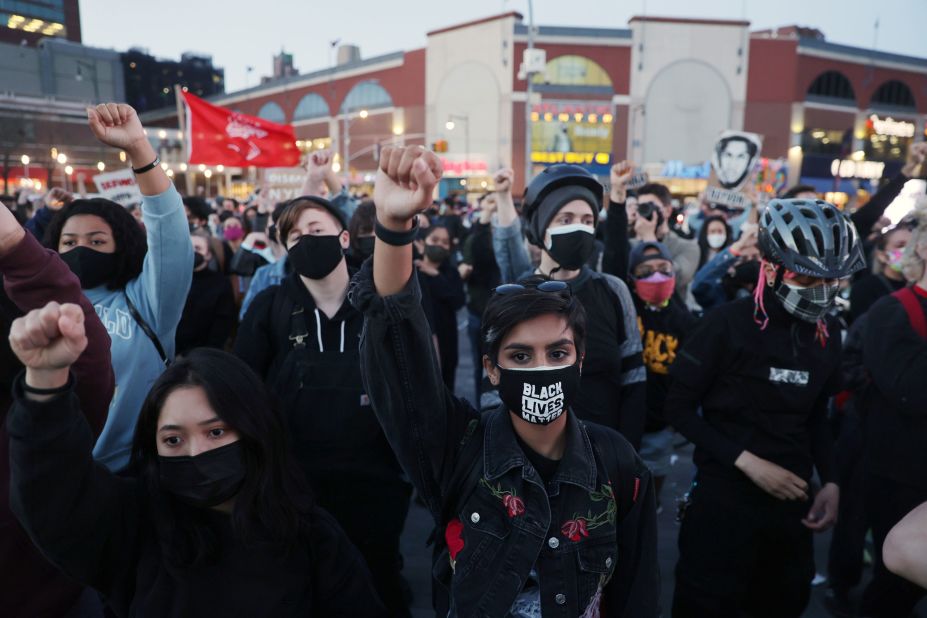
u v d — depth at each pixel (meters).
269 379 2.37
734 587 2.14
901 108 47.62
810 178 45.28
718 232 5.98
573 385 1.30
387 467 2.32
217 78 93.62
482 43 43.91
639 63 42.75
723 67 43.06
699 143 43.69
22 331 1.05
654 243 3.16
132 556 1.42
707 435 2.12
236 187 50.72
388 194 1.12
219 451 1.40
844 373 2.47
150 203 2.07
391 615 2.32
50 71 62.75
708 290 3.90
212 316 3.49
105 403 1.47
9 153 49.00
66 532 1.24
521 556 1.25
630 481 1.36
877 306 2.24
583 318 1.33
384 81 49.12
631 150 43.53
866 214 3.10
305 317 2.36
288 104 57.16
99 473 1.33
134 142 1.98
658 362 3.05
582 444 1.34
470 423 1.40
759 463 2.03
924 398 2.06
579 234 2.35
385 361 1.25
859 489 2.83
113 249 2.16
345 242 2.45
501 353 1.30
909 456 2.19
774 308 2.07
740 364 2.10
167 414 1.39
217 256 4.46
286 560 1.45
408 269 1.21
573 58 43.06
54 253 1.43
